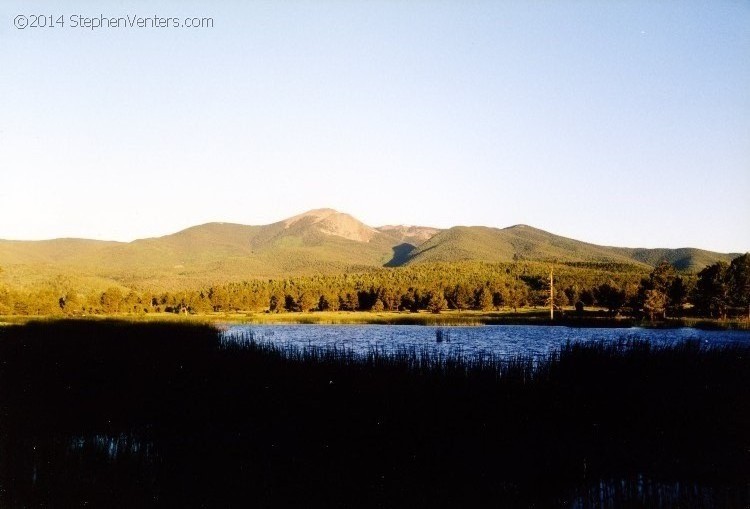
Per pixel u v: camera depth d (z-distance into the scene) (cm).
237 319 10050
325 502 1392
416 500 1405
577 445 1755
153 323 4353
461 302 12350
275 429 1923
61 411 2111
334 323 9662
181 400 2205
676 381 2194
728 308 7806
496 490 1459
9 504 1329
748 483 1469
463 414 1948
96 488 1435
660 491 1428
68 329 3856
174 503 1362
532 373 2247
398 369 2216
